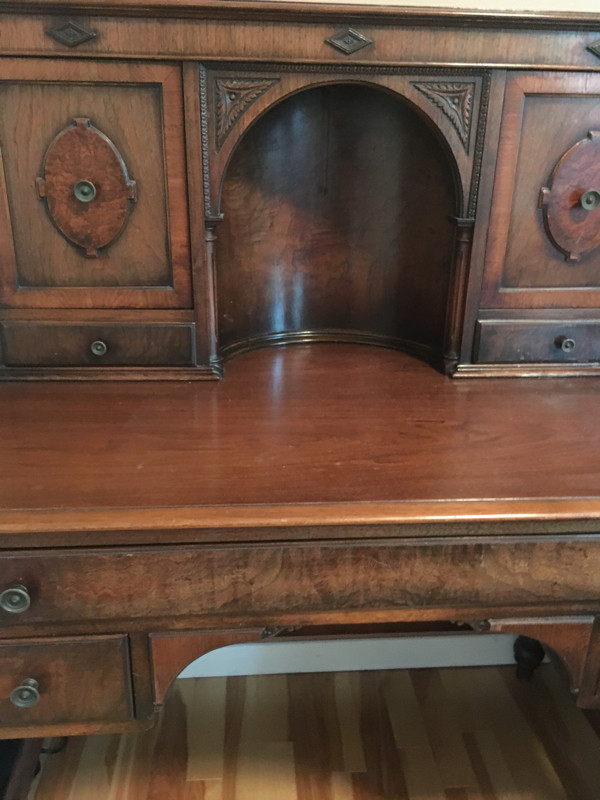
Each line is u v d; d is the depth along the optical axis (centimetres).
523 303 118
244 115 104
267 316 134
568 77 105
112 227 108
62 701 89
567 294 118
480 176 109
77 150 103
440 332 127
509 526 83
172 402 109
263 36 99
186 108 102
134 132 103
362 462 91
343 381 119
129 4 94
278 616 87
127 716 91
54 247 109
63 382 115
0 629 84
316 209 129
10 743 108
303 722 143
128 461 90
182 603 84
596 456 93
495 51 102
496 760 135
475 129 107
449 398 112
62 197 105
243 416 104
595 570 87
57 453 92
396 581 86
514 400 112
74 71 99
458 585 87
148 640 87
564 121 108
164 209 108
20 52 97
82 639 85
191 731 140
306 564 83
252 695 149
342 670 156
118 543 80
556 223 113
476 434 99
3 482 84
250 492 83
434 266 125
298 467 89
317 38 100
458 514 80
